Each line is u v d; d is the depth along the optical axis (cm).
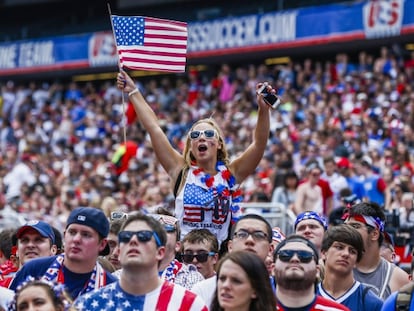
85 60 7531
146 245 1622
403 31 5888
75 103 7338
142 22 2322
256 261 1612
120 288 1652
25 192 4822
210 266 2081
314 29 6356
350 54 6938
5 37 8831
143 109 2252
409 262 3014
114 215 2223
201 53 6931
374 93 5588
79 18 8538
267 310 1605
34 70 7888
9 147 6094
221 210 2162
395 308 1711
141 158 5366
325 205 3538
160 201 4094
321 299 1712
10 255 2384
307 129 5147
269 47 6575
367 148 4697
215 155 2186
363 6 6106
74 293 1800
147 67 2311
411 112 5062
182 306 1639
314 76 6162
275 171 4088
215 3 7694
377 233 2125
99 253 1834
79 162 5628
